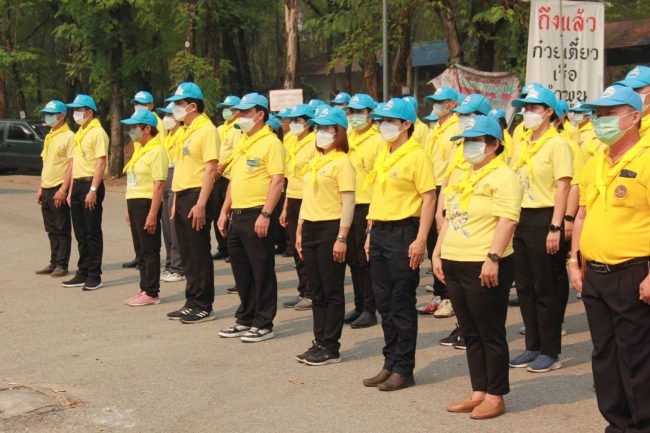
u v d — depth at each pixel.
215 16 24.94
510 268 5.28
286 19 18.08
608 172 4.54
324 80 41.53
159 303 9.08
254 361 6.82
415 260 5.87
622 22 25.59
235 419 5.44
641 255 4.44
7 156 27.70
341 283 6.73
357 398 5.84
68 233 10.61
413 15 21.30
